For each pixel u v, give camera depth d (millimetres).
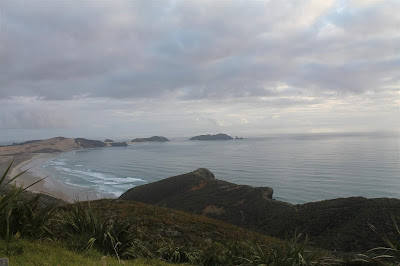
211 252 9531
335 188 95875
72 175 131125
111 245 7367
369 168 137500
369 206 44094
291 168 147125
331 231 41156
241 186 73812
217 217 59094
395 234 34219
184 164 178000
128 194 83312
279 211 53531
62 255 5504
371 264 8156
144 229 13023
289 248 6988
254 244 8688
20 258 4762
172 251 9234
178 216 18547
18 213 6195
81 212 8242
